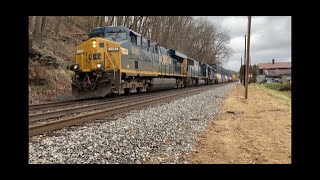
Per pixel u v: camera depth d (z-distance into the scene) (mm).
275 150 7750
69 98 18594
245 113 15164
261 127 11133
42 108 13391
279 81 96688
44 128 8539
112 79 17672
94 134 8375
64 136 8055
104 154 6664
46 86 20500
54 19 34344
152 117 11852
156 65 25797
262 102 21938
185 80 38656
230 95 28766
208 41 83750
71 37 33938
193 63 43344
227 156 7145
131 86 20906
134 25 40719
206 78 55500
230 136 9438
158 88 27125
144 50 22844
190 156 7035
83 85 17734
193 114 13516
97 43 17812
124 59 18891
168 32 53844
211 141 8617
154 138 8375
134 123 10320
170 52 31766
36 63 20953
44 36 28375
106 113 11820
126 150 7035
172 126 10320
